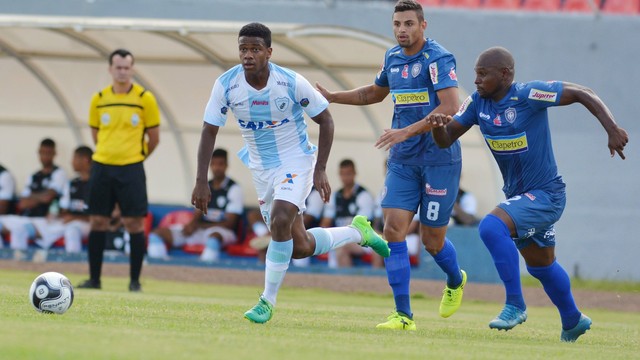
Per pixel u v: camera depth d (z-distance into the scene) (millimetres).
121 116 45625
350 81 62281
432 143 31344
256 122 28875
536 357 22828
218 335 23609
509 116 28438
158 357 18688
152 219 67000
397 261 31172
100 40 60781
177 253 65062
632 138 78188
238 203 64562
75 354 18469
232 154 68125
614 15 79000
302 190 28969
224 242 64000
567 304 29594
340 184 67375
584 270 78438
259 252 62750
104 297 37188
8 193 67625
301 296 51125
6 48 63312
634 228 78250
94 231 46344
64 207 65250
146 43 60656
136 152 45875
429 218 31984
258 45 27828
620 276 77938
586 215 78625
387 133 29453
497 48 28469
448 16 80250
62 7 84000
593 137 78625
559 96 28016
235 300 41812
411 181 31750
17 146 69562
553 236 29312
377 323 32156
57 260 63281
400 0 31406
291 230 29172
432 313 42125
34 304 27234
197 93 65188
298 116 29250
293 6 81562
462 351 23438
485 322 36781
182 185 68938
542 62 79062
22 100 67750
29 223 64750
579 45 78688
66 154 68750
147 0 83000
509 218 28266
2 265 59969
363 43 56250
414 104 31453
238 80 28594
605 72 78500
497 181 61875
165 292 47031
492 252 28547
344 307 41781
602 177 78500
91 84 65500
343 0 81312
